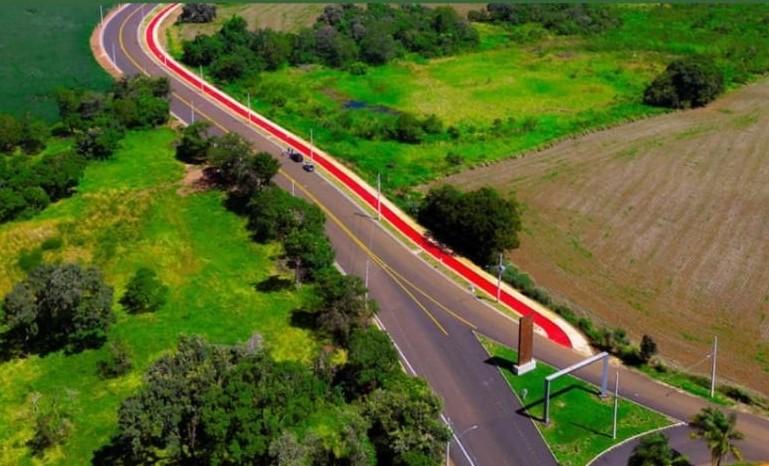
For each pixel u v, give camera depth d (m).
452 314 116.00
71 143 163.62
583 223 142.12
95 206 140.50
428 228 138.88
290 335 109.50
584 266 129.50
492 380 103.00
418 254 130.75
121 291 118.94
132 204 141.50
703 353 108.88
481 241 127.31
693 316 116.94
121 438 86.88
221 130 173.25
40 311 106.62
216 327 110.88
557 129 181.62
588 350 109.06
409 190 152.75
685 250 133.12
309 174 155.75
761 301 119.56
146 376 88.94
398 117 183.75
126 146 163.25
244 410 79.12
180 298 117.38
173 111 182.25
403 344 109.31
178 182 149.62
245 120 179.88
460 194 135.75
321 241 123.25
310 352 105.94
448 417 96.38
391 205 146.12
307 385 89.19
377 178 156.25
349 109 191.00
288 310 115.12
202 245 131.12
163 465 86.88
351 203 145.75
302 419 83.38
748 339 111.81
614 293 122.56
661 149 171.38
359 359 94.75
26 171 140.00
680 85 195.38
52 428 92.38
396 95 199.88
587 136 179.88
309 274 122.06
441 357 107.12
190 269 124.62
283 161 160.38
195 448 83.81
